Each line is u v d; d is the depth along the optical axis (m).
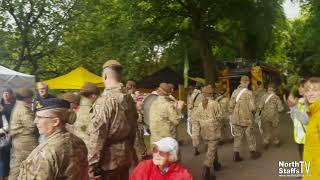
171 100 8.38
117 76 5.06
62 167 3.33
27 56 24.59
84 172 3.58
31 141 7.19
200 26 28.38
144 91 30.02
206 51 28.50
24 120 7.09
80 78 20.00
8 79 11.50
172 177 4.33
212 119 9.39
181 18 29.19
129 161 5.06
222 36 30.55
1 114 8.30
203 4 27.45
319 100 3.91
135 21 27.78
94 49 27.78
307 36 23.64
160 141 4.39
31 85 12.17
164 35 29.17
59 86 19.66
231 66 33.38
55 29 24.97
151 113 8.19
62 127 3.49
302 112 8.23
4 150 8.17
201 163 11.37
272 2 26.62
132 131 5.14
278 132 17.62
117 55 27.34
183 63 32.62
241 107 11.51
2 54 24.36
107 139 4.83
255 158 11.69
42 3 23.73
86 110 6.91
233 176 9.81
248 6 26.94
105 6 27.75
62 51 26.33
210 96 9.59
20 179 3.31
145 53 29.28
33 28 24.34
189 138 16.14
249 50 34.00
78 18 25.47
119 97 4.91
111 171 4.85
